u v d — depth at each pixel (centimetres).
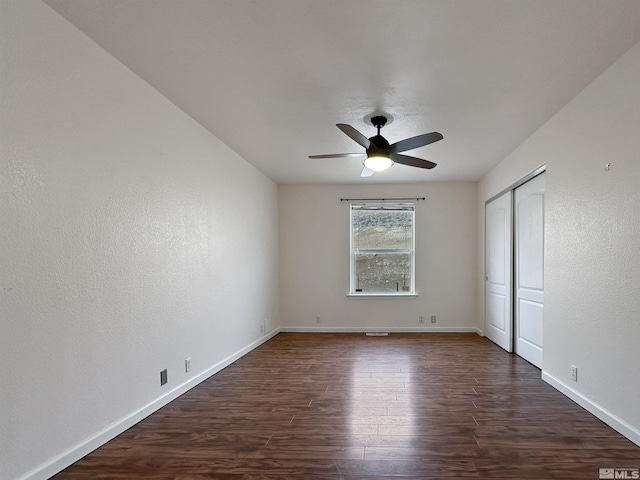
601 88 252
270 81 260
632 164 223
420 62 234
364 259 602
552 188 322
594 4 180
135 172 254
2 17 165
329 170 512
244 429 246
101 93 223
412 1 179
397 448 219
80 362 208
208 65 240
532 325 400
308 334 576
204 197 351
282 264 604
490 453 213
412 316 592
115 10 187
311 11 186
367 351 463
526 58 230
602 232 252
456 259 589
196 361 335
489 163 476
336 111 310
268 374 368
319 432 241
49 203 189
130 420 247
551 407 279
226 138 379
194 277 332
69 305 201
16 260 172
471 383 337
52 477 188
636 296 220
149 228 269
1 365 165
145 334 264
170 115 295
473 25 197
